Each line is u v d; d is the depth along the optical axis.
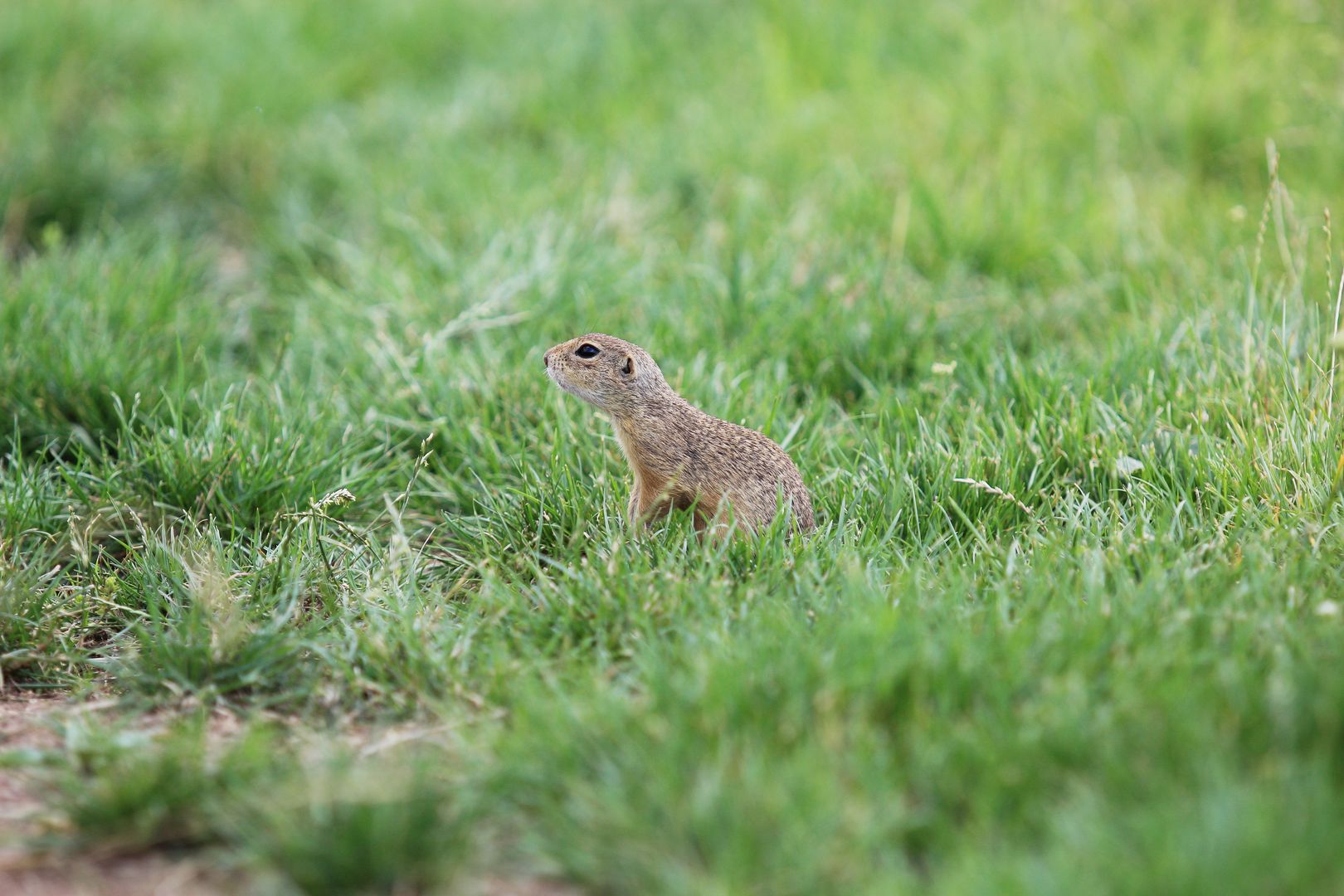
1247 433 9.02
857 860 5.39
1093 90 15.43
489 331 11.69
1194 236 12.91
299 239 14.10
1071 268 12.66
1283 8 16.23
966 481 8.59
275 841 5.61
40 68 17.17
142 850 5.88
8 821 6.12
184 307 12.26
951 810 5.70
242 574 8.28
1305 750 5.81
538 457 9.82
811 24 17.72
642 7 19.17
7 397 10.34
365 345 11.25
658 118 16.41
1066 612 6.88
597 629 7.36
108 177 15.02
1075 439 9.28
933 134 15.16
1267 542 7.72
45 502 9.02
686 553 8.18
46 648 7.84
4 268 12.73
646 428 8.88
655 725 6.09
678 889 5.24
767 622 6.95
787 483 8.79
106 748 6.39
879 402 10.18
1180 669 6.27
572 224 13.24
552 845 5.62
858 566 7.61
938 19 17.62
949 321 11.72
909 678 6.24
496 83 17.22
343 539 9.00
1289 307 10.61
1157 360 10.34
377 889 5.49
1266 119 14.71
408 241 13.50
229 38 18.47
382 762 6.46
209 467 9.34
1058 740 5.81
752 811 5.53
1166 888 4.96
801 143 15.21
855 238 13.06
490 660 7.16
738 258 12.13
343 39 18.83
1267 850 5.03
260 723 6.73
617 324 11.73
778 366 10.83
